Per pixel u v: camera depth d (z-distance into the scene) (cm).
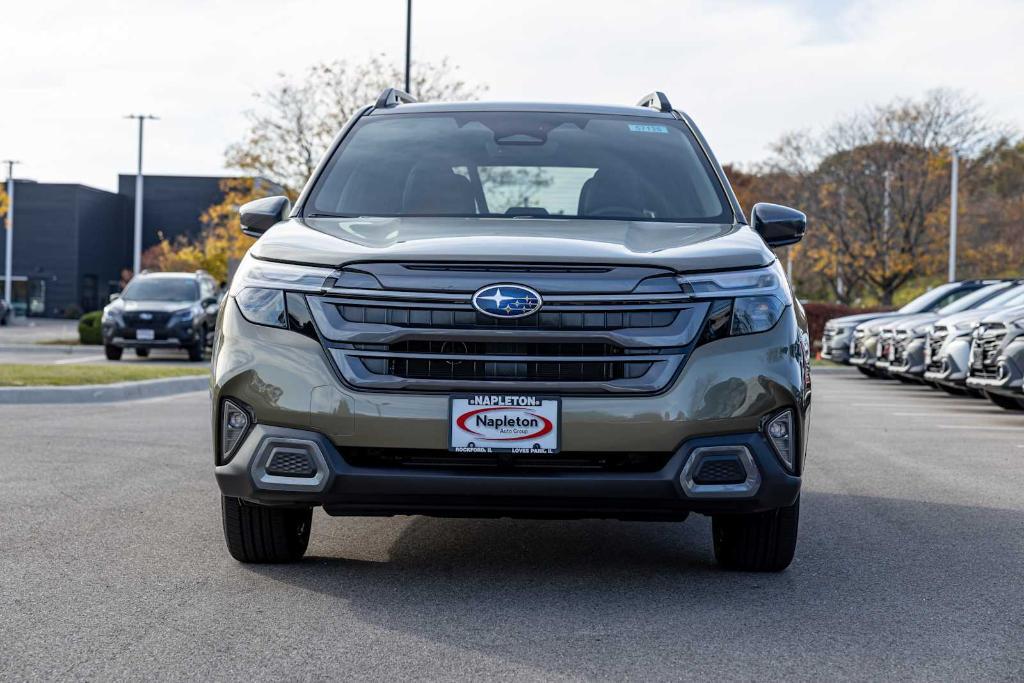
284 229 466
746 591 435
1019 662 348
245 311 423
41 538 518
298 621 386
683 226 480
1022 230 4303
